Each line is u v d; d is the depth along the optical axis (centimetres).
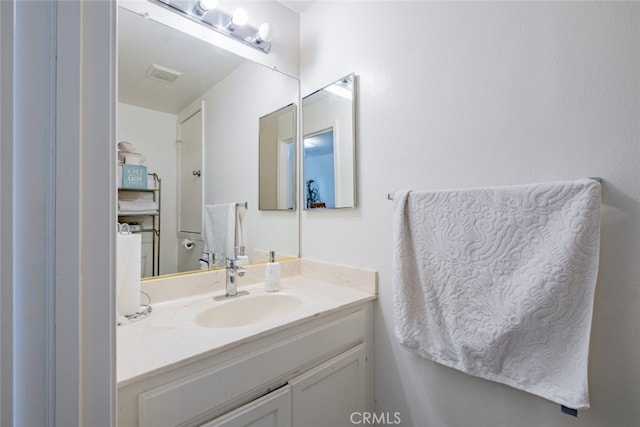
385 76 123
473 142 98
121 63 110
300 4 155
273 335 89
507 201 83
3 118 30
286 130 158
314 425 99
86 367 36
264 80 149
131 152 113
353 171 133
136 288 97
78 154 35
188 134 127
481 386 96
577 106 78
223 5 133
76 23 35
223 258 136
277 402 87
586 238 70
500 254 84
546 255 75
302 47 161
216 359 76
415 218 103
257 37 142
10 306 30
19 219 31
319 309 104
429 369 108
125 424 63
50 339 33
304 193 159
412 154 114
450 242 94
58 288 33
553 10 82
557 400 74
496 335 84
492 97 94
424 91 110
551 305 74
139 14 112
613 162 73
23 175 31
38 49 32
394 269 107
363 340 121
